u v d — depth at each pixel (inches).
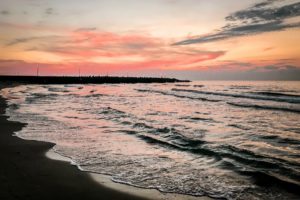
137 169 356.2
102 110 963.3
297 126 698.2
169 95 1855.3
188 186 301.7
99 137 538.9
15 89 2409.0
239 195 276.7
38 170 340.5
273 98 1461.6
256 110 1040.8
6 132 568.7
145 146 473.4
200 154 424.2
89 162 381.7
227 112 975.6
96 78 4845.0
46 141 496.7
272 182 303.1
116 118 791.1
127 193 281.4
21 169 342.0
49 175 324.2
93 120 748.6
